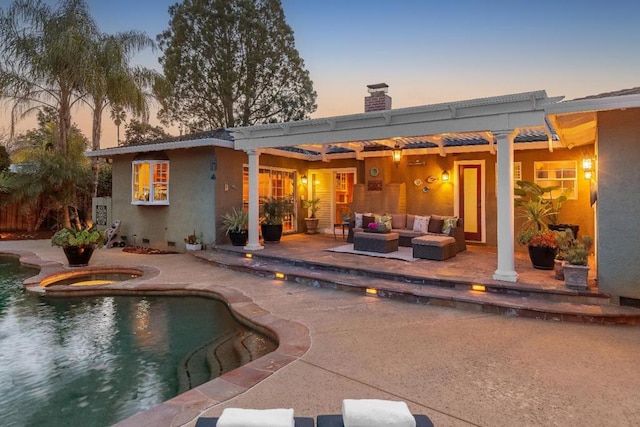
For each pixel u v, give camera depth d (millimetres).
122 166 12852
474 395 3271
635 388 3391
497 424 2830
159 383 3891
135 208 12562
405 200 12258
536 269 7434
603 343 4488
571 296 5758
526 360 4004
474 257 8992
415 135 7363
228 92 22391
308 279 7508
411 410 3025
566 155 9938
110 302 6797
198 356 4566
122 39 14500
